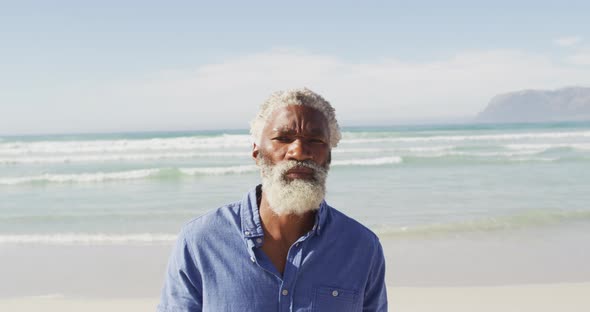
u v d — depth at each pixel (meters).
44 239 9.53
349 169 21.52
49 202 14.40
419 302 6.11
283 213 1.75
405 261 7.93
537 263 7.82
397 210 12.12
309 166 1.77
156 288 6.91
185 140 34.06
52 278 7.34
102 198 14.98
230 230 1.79
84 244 9.19
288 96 1.84
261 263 1.73
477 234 9.58
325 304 1.75
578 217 10.90
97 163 25.91
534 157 25.42
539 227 10.10
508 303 6.06
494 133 49.72
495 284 6.86
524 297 6.26
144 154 29.27
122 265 7.93
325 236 1.80
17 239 9.53
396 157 24.38
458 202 13.16
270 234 1.79
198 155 28.77
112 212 12.43
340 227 1.86
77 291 6.79
